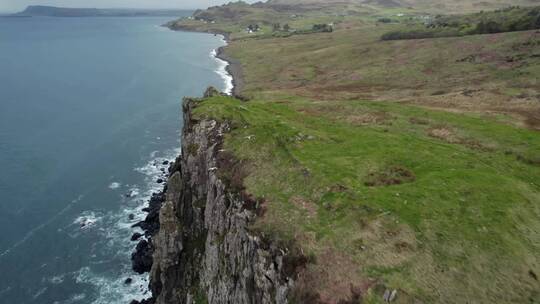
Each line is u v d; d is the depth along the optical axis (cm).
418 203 3528
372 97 9619
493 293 2867
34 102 13700
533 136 5406
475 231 3262
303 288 3017
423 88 10181
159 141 10456
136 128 11375
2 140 10275
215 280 4141
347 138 5169
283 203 3797
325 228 3378
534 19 13638
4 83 16300
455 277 2934
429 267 2983
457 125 5922
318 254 3161
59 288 5528
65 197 7669
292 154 4547
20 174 8494
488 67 10700
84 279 5688
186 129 6141
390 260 3031
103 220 6981
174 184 5762
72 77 17688
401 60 13975
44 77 17575
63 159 9262
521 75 9206
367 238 3203
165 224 5238
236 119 5669
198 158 5434
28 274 5759
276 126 5266
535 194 3828
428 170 4156
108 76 18025
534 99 7294
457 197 3619
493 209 3494
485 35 14075
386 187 3809
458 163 4409
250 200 4006
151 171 8756
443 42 14888
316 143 4891
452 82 10144
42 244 6359
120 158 9394
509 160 4803
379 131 5722
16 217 7019
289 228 3481
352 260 3061
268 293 3309
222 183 4509
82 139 10481
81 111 12825
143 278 5700
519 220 3419
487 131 5631
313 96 10400
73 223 6888
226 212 4266
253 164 4544
